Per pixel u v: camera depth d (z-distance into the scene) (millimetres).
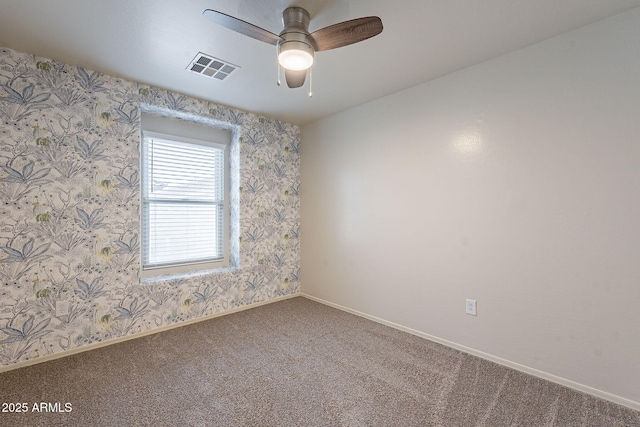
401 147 2867
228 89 2854
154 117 3072
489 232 2287
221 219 3576
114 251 2582
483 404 1761
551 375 2002
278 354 2377
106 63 2355
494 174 2258
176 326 2939
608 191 1797
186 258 3299
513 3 1668
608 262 1799
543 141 2031
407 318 2832
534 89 2068
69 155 2371
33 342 2213
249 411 1697
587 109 1863
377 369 2150
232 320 3135
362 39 1648
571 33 1919
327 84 2729
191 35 1988
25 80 2195
